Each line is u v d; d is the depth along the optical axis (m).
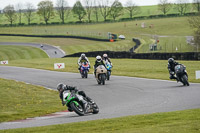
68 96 24.62
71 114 27.25
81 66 56.84
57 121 23.67
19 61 115.50
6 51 195.62
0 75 67.25
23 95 37.84
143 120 20.41
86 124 20.23
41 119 25.69
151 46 149.25
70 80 54.38
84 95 25.30
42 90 42.66
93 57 110.94
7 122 25.30
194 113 21.70
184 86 40.88
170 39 196.25
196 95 32.94
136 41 188.75
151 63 77.75
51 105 32.34
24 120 25.83
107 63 52.97
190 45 151.38
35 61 109.94
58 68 79.19
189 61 75.19
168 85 43.12
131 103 30.97
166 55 83.81
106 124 19.83
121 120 20.92
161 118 20.70
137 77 55.31
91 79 54.66
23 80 56.69
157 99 32.31
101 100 34.41
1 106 31.55
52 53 184.12
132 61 86.81
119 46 181.00
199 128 16.66
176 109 25.69
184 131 16.16
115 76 58.47
